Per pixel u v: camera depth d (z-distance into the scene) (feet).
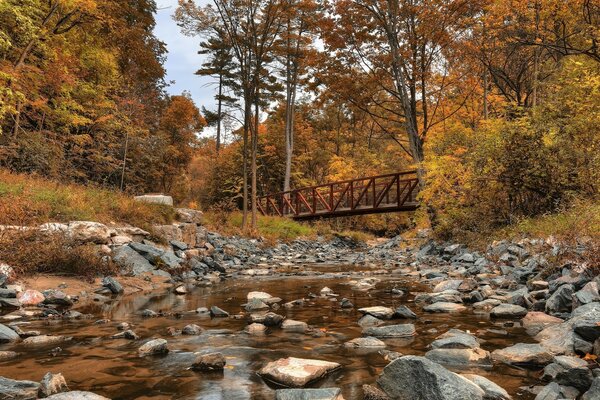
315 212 77.82
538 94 68.18
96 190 39.40
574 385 8.18
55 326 14.55
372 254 53.57
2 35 41.63
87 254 24.76
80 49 60.90
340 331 13.76
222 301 20.18
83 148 60.80
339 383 8.79
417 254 45.78
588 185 30.12
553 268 19.76
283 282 27.25
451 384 7.48
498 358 10.31
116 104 68.23
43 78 48.75
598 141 31.14
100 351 11.35
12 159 43.27
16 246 22.53
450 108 71.56
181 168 114.42
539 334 12.19
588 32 43.27
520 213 36.06
